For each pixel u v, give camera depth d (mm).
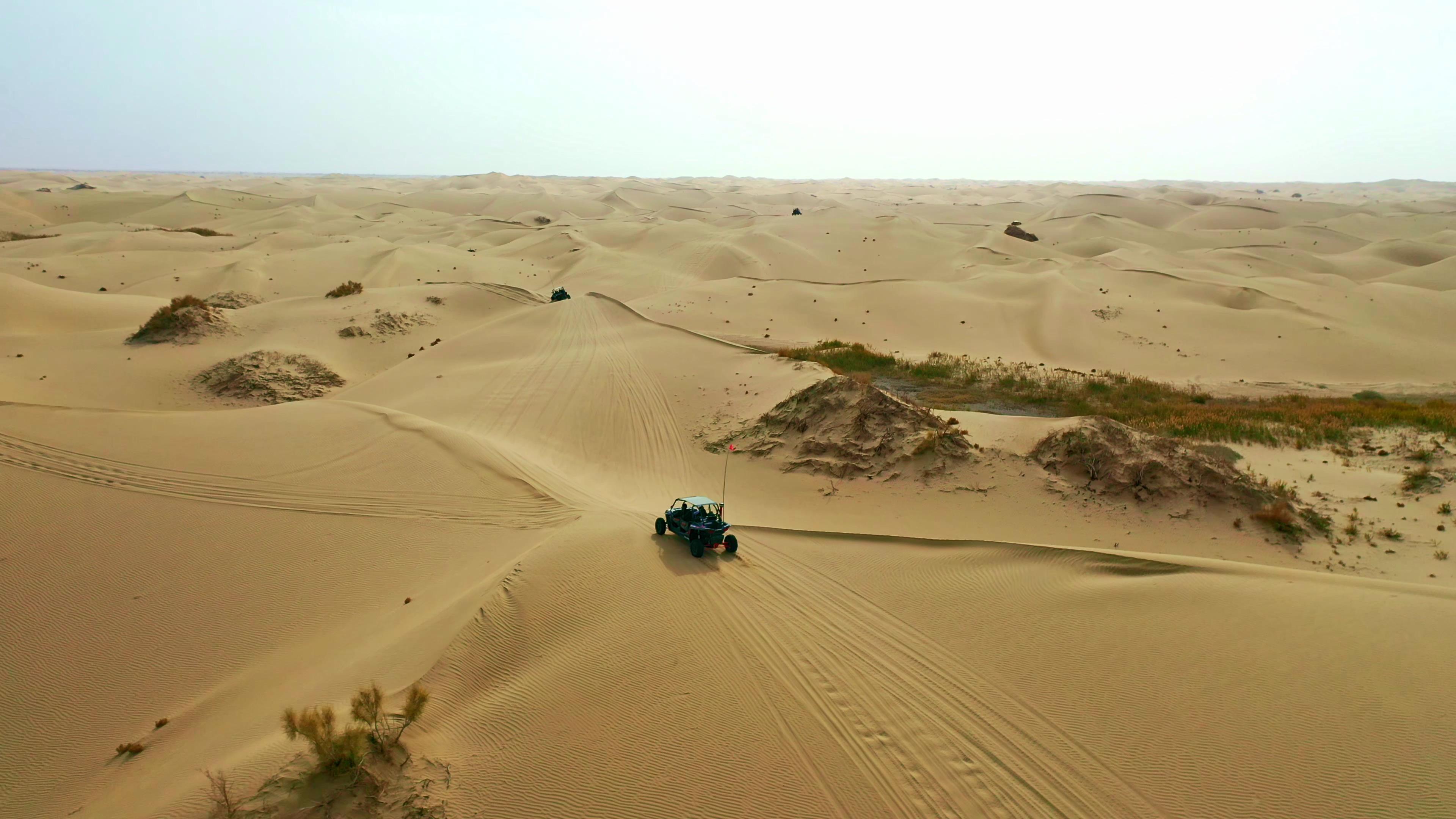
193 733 12852
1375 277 88625
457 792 9969
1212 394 39594
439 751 10742
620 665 12609
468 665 12797
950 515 21656
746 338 52344
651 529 18781
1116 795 9859
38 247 82688
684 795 9930
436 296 58844
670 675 12359
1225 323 54406
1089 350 49844
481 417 32094
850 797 9867
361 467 23609
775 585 15523
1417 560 18219
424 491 22203
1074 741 10828
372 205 179375
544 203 184500
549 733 11062
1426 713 10695
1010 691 11977
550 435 29984
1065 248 112812
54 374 38969
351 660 14031
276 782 9836
